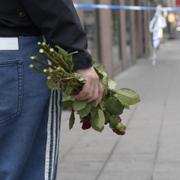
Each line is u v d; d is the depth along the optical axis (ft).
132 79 77.82
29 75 11.20
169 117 46.03
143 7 117.50
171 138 37.50
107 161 31.78
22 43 11.17
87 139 37.50
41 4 10.80
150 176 28.68
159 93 61.31
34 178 11.75
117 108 12.05
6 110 11.05
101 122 11.76
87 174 29.25
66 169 30.12
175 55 127.95
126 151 33.94
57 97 11.75
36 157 11.78
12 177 11.34
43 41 11.39
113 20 86.48
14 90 11.09
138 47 120.26
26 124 11.31
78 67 11.10
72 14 11.01
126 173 29.32
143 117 46.21
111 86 11.93
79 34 11.10
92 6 64.90
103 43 76.07
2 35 11.04
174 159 31.86
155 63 106.73
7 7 11.01
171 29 210.18
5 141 11.35
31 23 11.19
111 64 79.61
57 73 10.86
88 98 11.35
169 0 209.67
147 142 36.35
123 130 12.37
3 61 11.00
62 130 39.68
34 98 11.30
